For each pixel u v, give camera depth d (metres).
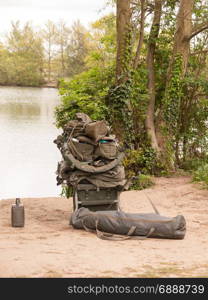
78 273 6.27
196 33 17.06
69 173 10.60
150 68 18.09
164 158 17.27
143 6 16.95
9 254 7.07
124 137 16.91
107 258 7.10
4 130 40.34
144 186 15.05
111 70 18.17
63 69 108.75
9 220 10.56
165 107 17.39
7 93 86.44
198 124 18.78
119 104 16.84
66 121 17.84
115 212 9.11
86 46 99.19
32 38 113.06
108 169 10.28
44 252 7.30
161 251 7.80
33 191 22.28
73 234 8.99
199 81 18.00
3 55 111.88
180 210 11.77
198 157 18.95
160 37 18.17
